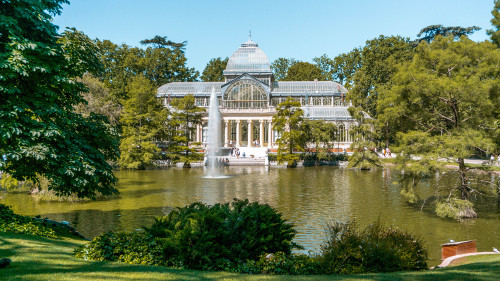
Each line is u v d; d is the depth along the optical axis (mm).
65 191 18469
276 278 9297
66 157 16312
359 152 65500
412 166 26625
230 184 43781
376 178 50438
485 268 11211
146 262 10906
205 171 60719
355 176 53031
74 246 13680
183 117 76812
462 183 28156
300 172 59219
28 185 35438
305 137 74875
